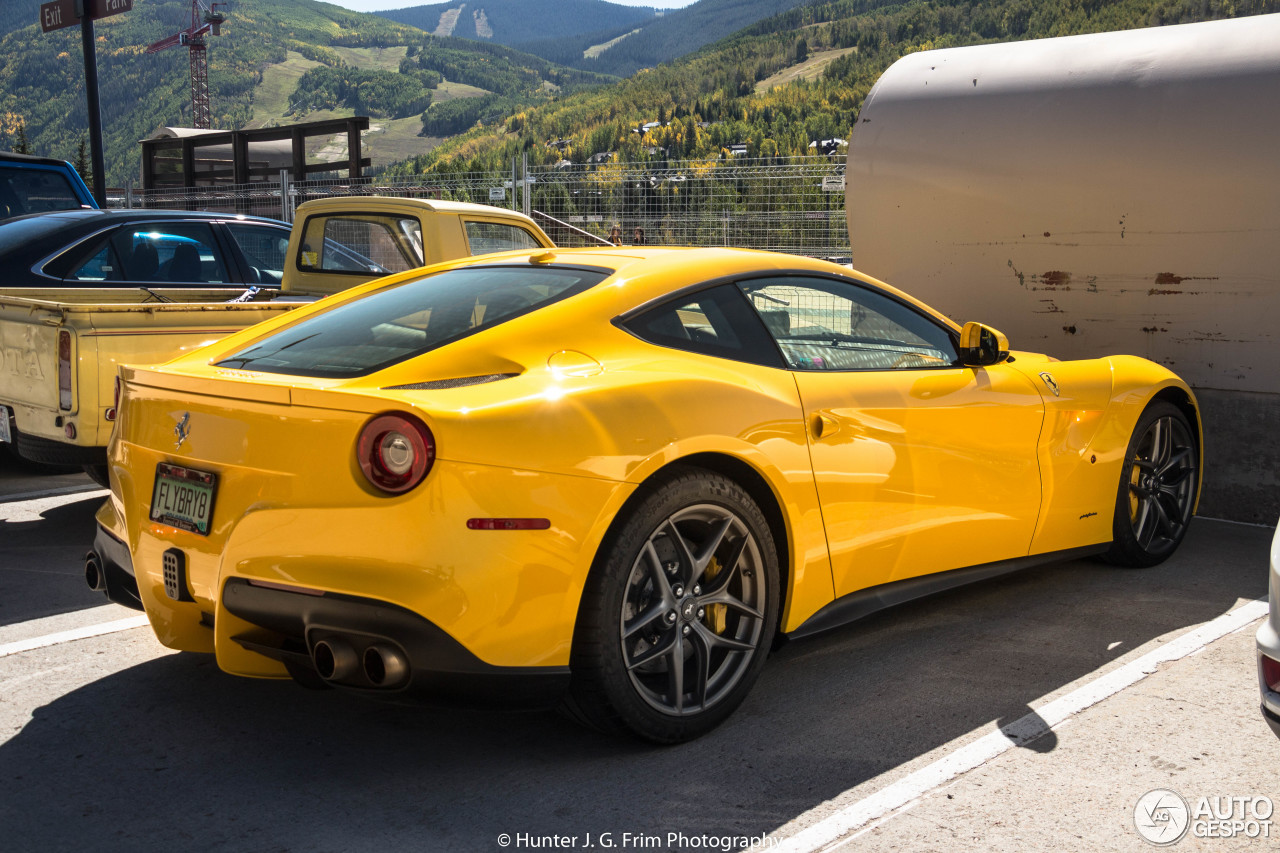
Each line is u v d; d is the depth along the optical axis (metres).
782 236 11.55
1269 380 4.98
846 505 2.94
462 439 2.19
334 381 2.46
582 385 2.44
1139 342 5.30
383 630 2.17
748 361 2.85
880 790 2.38
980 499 3.40
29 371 4.52
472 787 2.40
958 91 5.76
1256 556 4.49
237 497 2.38
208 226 6.59
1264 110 4.73
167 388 2.61
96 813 2.28
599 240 12.88
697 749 2.60
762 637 2.74
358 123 15.34
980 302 5.79
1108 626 3.54
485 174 13.80
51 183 8.85
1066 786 2.40
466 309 2.80
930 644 3.38
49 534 4.82
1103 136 5.16
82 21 12.51
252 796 2.36
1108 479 3.98
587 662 2.38
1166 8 194.62
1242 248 4.86
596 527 2.33
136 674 3.13
